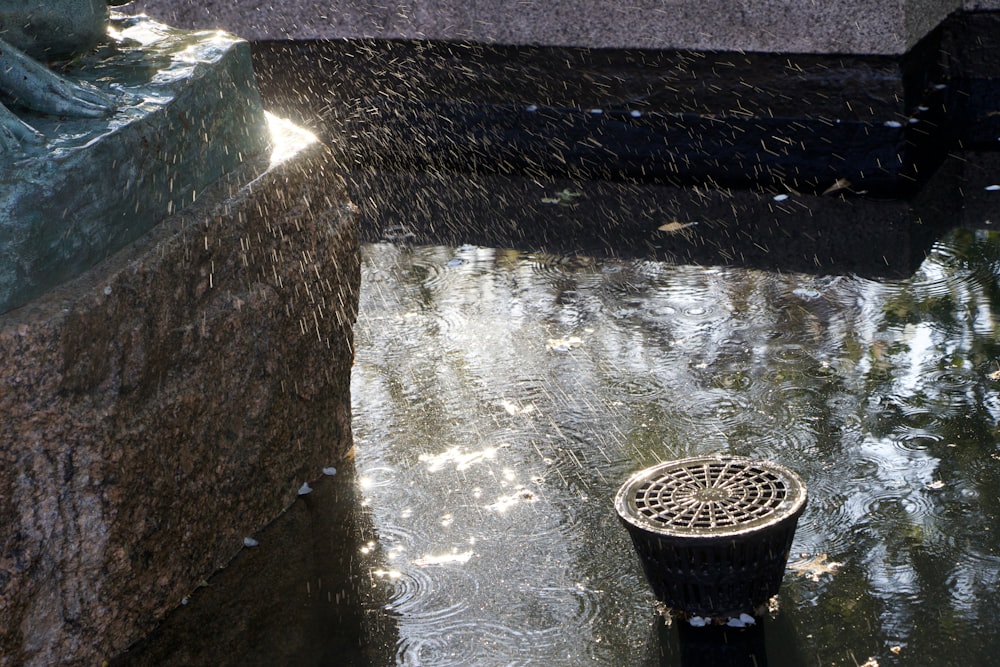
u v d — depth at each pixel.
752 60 8.52
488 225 7.10
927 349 5.17
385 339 5.79
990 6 8.30
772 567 3.52
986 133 7.68
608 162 7.88
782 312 5.65
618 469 4.50
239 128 4.29
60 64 4.14
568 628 3.65
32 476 3.34
